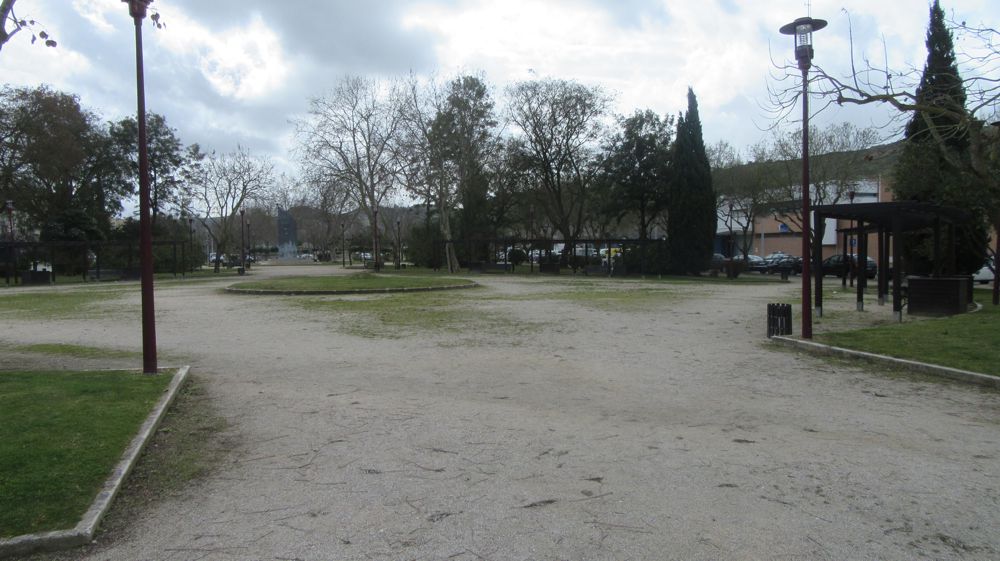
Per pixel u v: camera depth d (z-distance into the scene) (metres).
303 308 19.00
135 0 7.95
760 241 65.56
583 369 9.18
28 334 13.38
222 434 5.93
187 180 55.69
